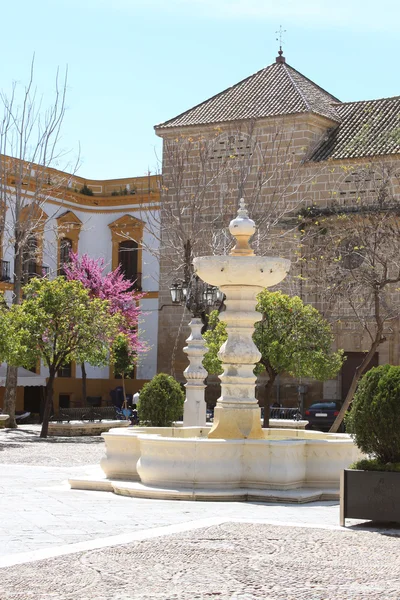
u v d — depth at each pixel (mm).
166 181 42500
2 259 43062
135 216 47875
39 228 43344
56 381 45438
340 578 7836
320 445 13789
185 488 13266
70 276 44875
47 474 16875
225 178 40844
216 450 13320
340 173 39000
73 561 8258
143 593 7215
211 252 39844
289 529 10125
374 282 27766
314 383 39375
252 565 8227
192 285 31312
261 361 25625
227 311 14688
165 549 8812
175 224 38000
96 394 47625
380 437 11164
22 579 7586
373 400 11242
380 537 9828
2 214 35531
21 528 10078
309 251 38500
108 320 29906
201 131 41906
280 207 39469
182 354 43531
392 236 31625
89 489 14172
